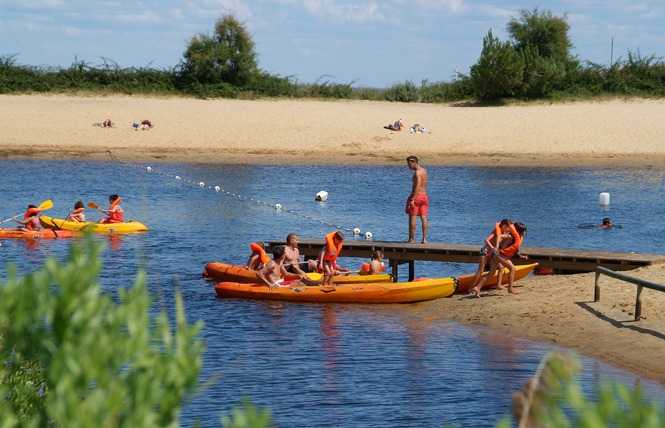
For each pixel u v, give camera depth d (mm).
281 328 20281
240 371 16438
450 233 37219
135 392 3203
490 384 15570
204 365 16859
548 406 3160
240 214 42812
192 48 94438
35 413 5559
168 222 39812
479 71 89250
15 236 34750
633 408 2756
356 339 19188
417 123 77312
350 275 25672
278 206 44156
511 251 22859
